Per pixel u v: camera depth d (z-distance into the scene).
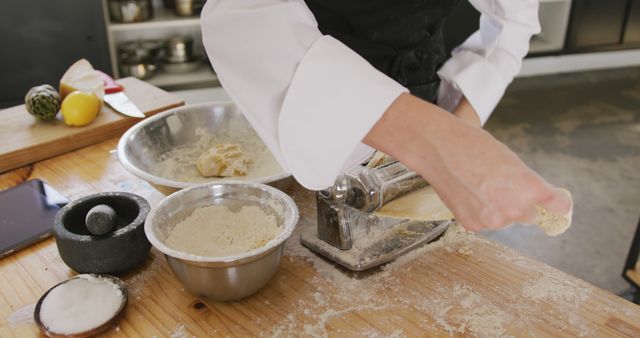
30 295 0.71
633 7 3.38
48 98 1.16
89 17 2.23
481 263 0.76
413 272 0.74
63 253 0.72
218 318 0.67
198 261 0.63
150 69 2.62
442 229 0.82
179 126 1.07
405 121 0.49
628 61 3.79
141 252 0.74
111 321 0.65
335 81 0.51
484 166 0.46
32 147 1.06
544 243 2.05
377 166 0.74
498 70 0.87
